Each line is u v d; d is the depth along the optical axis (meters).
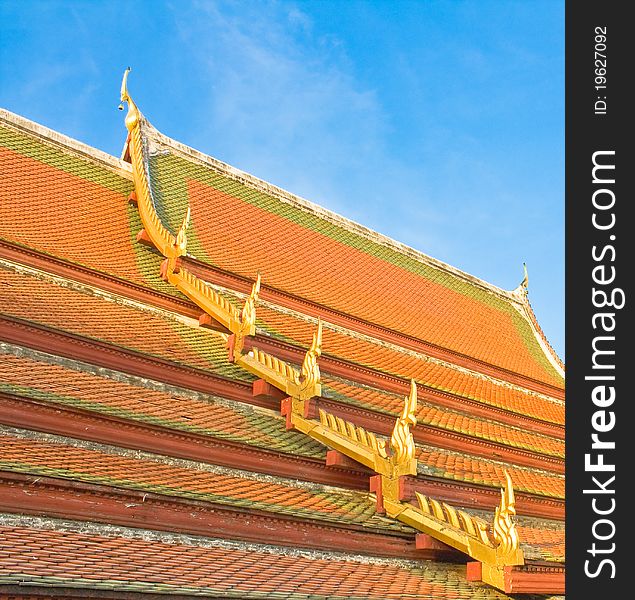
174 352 16.58
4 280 16.00
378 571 13.41
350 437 15.04
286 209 26.66
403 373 21.12
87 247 19.34
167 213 21.89
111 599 9.47
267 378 16.56
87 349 14.69
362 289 26.00
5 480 10.58
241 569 11.57
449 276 30.69
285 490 14.38
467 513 14.45
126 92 23.80
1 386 12.26
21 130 21.42
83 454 12.30
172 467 13.31
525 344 30.95
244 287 20.77
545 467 18.97
